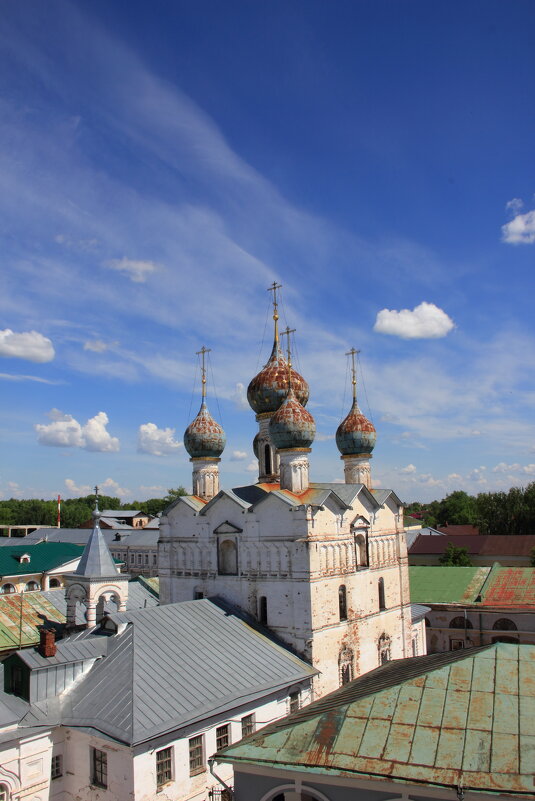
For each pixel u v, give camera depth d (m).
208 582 57.47
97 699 37.94
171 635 45.28
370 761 23.62
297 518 51.97
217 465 64.81
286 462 56.47
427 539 133.00
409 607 64.81
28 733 35.69
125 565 139.00
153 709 36.44
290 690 46.41
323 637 51.44
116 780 34.62
